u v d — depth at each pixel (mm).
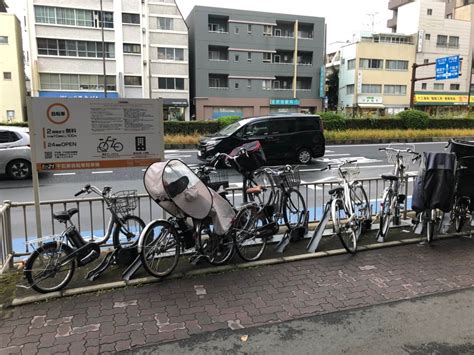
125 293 3768
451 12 58219
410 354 2836
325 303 3580
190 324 3213
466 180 5344
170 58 40219
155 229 4086
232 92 43438
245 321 3270
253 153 4840
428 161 4938
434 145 20516
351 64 48219
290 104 45625
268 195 5004
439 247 5059
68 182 10555
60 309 3459
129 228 4602
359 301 3621
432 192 4883
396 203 5770
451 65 29234
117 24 37406
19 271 4273
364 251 4910
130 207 4531
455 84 51281
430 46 49375
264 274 4215
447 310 3465
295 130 14039
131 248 4324
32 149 4285
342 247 4992
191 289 3857
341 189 5039
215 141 13086
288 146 13898
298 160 14203
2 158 10781
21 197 8852
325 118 23344
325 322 3258
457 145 5422
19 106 36156
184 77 40906
